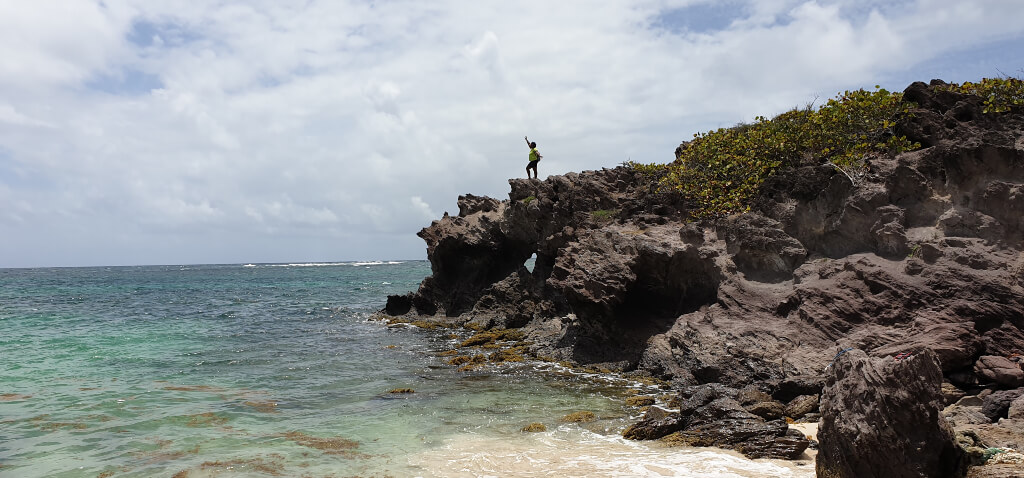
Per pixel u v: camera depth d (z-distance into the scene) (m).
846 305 15.75
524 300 31.38
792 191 20.22
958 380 13.11
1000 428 10.11
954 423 10.70
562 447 11.91
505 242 35.09
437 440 12.52
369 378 19.17
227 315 39.44
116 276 113.75
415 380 18.81
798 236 19.42
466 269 36.59
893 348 13.67
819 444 8.98
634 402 15.53
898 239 16.30
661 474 10.08
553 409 15.08
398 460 11.23
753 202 21.61
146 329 31.78
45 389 17.30
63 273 146.50
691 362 17.83
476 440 12.47
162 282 86.44
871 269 15.91
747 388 14.64
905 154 18.31
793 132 23.25
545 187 31.08
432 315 36.69
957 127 18.67
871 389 8.20
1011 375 12.15
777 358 15.77
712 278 20.53
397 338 28.84
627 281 20.83
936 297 14.51
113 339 27.83
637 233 23.41
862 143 20.59
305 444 12.27
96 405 15.39
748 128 26.25
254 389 17.56
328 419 14.23
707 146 26.30
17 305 46.28
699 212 23.47
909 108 20.80
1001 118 18.44
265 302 50.34
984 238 15.02
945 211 16.28
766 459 10.80
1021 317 13.46
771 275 19.19
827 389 8.98
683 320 19.44
